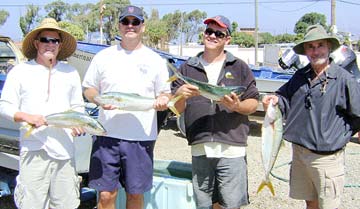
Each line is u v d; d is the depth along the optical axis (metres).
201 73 3.94
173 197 4.30
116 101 3.54
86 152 4.42
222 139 3.87
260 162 7.73
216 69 3.95
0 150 4.69
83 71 8.91
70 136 3.73
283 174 6.98
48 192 3.72
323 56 3.67
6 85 3.57
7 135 4.60
